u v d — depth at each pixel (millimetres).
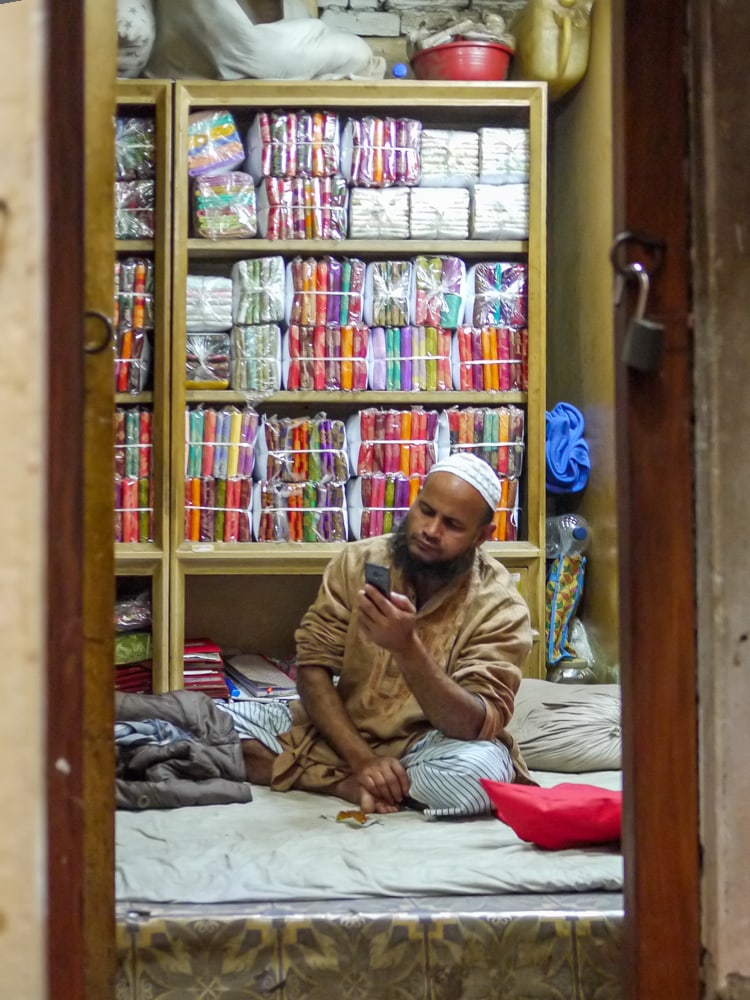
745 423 1761
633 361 1729
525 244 3912
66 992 1637
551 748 3332
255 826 2678
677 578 1767
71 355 1620
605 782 3219
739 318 1761
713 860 1759
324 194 3863
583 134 4176
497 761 2814
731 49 1757
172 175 3785
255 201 3869
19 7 1567
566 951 2160
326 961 2129
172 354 3779
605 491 3975
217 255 3967
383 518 3869
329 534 3861
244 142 4027
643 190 1760
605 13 3912
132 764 2932
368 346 3896
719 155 1755
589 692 3559
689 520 1767
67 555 1619
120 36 3684
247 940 2119
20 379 1574
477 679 2910
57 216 1618
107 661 1804
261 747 3166
